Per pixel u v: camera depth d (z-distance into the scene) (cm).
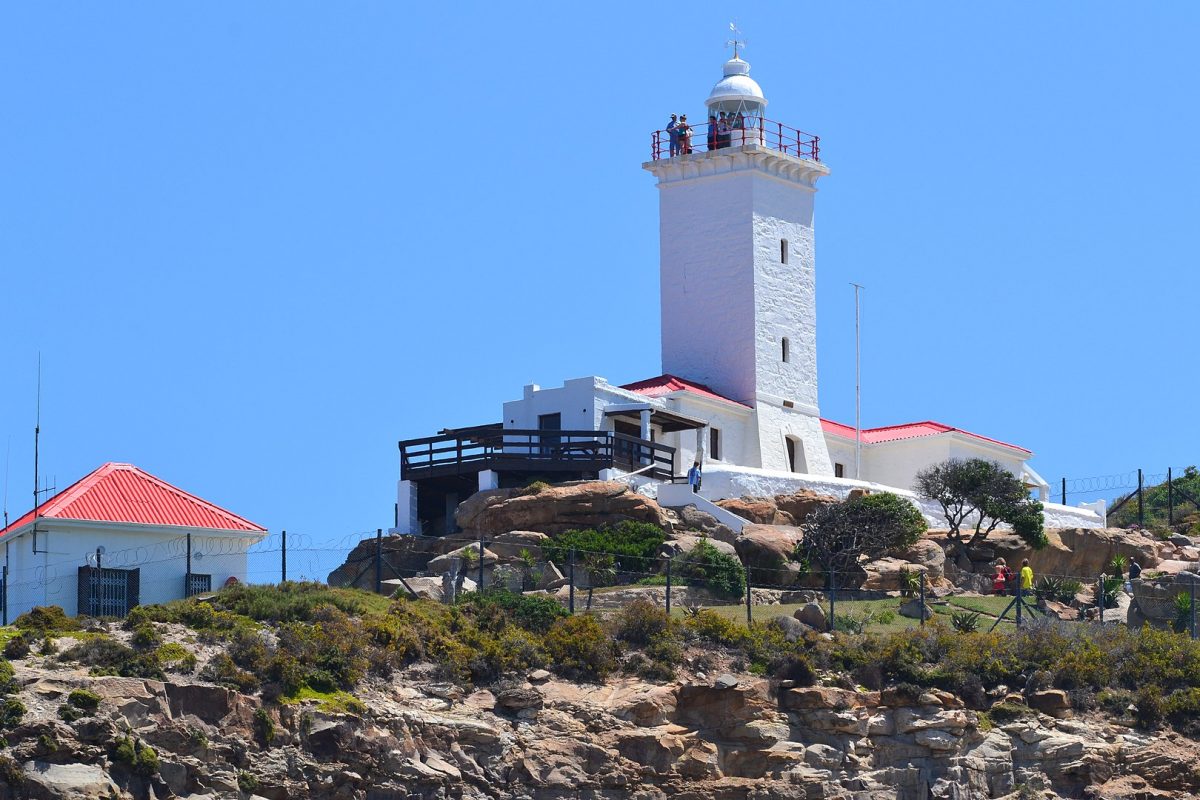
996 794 6762
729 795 6456
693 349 10400
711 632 6969
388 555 8288
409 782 6031
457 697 6394
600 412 9231
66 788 5375
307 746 5934
